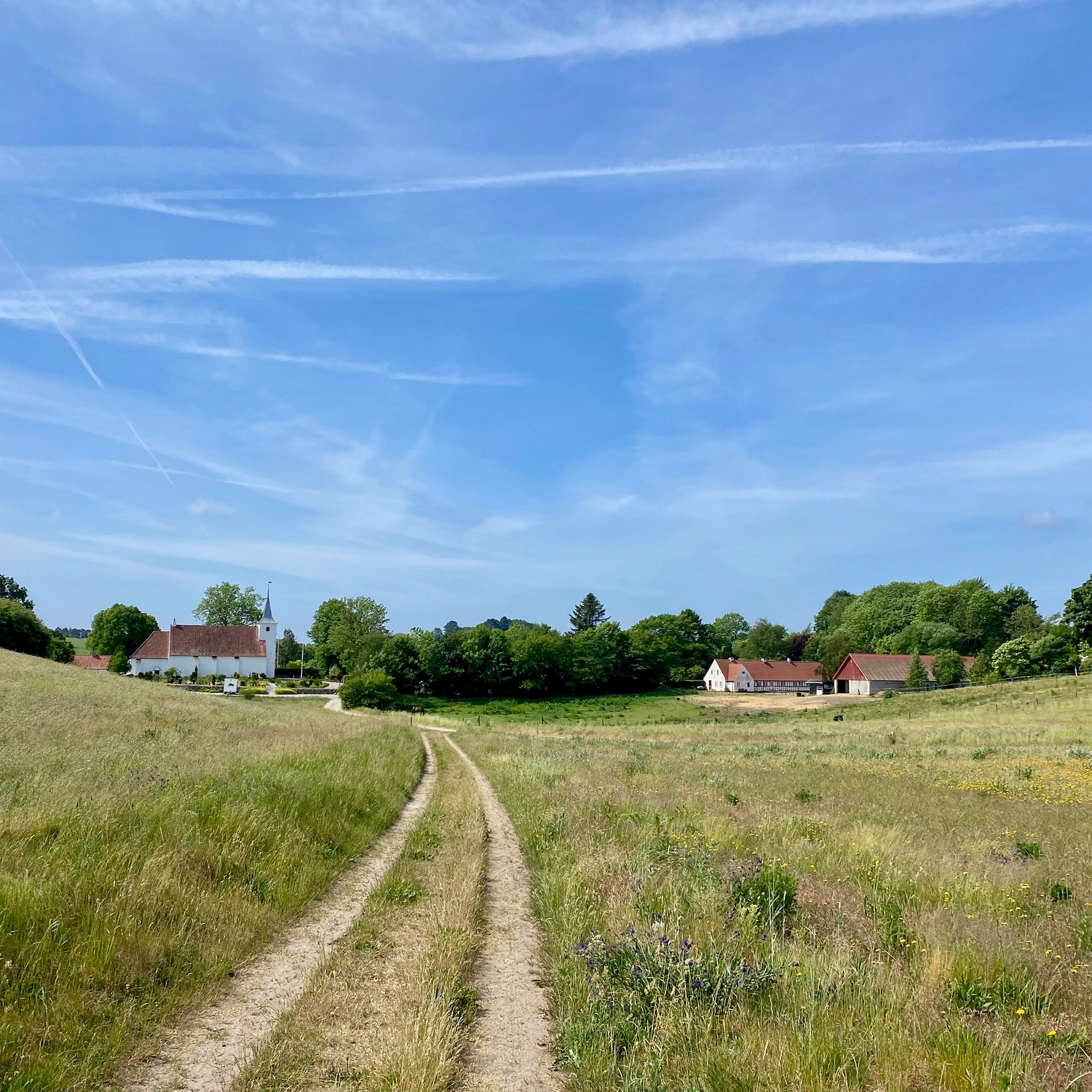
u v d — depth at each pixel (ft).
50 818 30.73
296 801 42.16
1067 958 23.20
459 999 21.95
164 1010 20.01
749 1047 17.31
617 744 131.44
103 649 410.31
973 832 45.98
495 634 354.33
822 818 50.19
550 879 34.30
